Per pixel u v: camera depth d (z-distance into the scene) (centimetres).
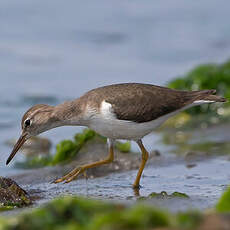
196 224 655
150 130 1202
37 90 2123
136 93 1174
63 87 2142
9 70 2295
